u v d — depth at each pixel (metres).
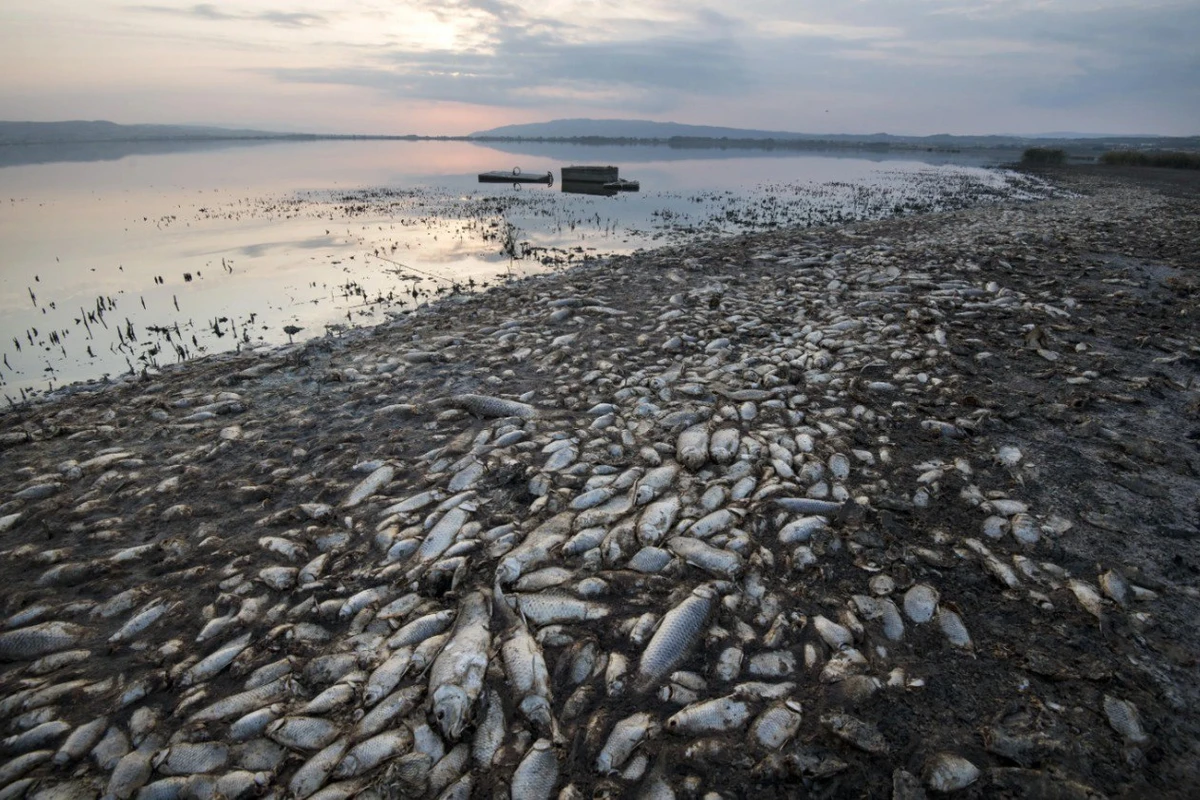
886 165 73.69
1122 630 4.94
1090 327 11.01
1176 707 4.31
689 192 41.12
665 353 10.90
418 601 5.49
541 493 6.88
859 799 3.85
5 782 4.06
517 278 18.55
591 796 3.92
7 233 22.80
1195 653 4.73
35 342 13.05
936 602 5.25
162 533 6.51
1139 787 3.82
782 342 11.09
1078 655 4.75
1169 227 20.97
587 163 68.25
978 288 13.34
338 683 4.72
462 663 4.69
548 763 4.10
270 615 5.44
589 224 28.06
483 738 4.28
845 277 15.13
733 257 18.16
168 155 73.44
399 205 33.34
